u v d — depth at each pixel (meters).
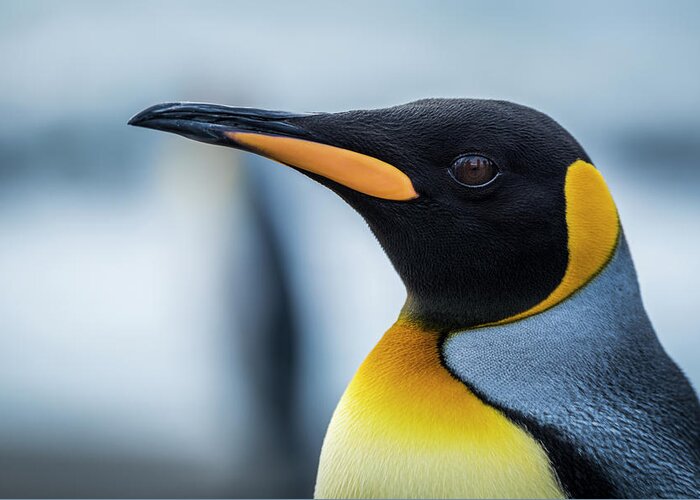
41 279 19.05
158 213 22.38
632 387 3.61
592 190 3.76
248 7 33.56
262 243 11.23
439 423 3.52
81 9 33.09
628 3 34.19
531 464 3.41
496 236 3.75
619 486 3.42
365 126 3.93
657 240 19.05
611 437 3.49
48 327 16.97
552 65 31.61
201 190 11.55
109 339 16.67
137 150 25.23
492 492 3.38
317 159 3.93
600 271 3.74
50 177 24.73
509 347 3.69
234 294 11.36
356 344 14.56
